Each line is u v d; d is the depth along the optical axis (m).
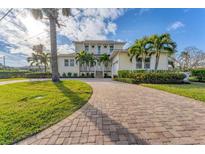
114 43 31.11
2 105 4.87
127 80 13.97
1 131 2.93
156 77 13.08
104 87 9.97
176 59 39.78
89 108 4.68
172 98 6.19
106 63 29.44
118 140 2.65
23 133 2.87
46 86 9.79
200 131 2.99
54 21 12.18
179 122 3.47
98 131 3.00
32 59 40.06
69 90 8.02
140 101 5.64
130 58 18.05
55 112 4.16
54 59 12.45
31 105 4.85
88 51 31.09
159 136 2.79
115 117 3.83
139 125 3.30
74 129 3.11
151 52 16.09
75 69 29.11
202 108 4.64
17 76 29.09
